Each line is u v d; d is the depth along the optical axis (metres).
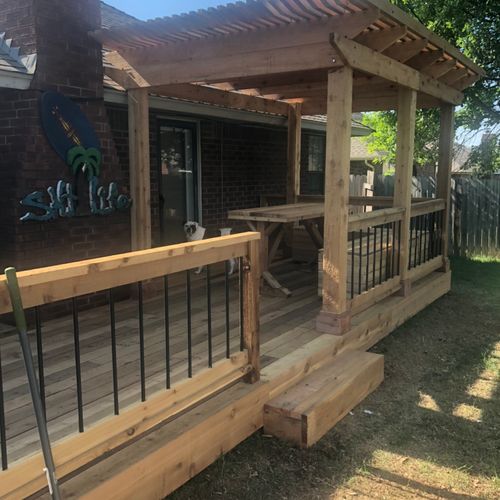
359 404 4.07
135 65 5.40
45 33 4.74
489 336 5.82
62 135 4.88
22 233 4.64
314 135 10.12
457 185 10.85
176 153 7.32
